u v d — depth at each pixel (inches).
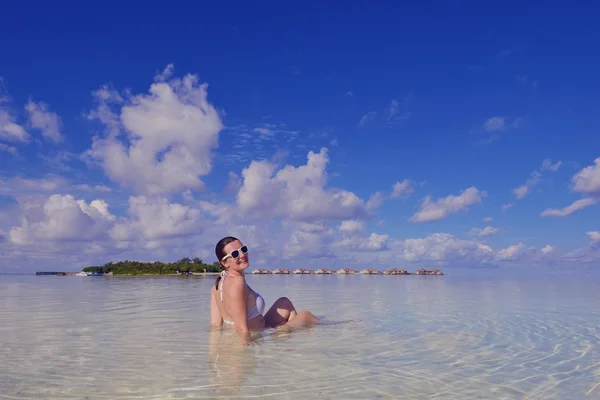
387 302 376.8
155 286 673.0
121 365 139.3
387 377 124.0
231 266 214.1
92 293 501.0
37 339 189.2
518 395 108.7
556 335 197.0
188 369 133.6
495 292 515.2
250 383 118.0
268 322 233.3
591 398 106.6
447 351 160.4
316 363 140.9
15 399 105.7
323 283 796.6
